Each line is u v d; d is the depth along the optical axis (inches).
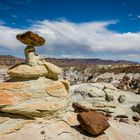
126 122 1074.1
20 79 735.1
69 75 5600.4
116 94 1609.3
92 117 734.5
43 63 770.2
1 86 709.3
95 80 4116.6
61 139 669.3
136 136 816.9
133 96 1753.2
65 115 771.4
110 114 1247.5
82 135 713.6
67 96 796.0
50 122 716.0
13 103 679.7
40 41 754.8
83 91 1443.2
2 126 661.9
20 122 681.6
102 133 739.4
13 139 635.5
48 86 747.4
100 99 1379.2
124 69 3954.2
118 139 754.8
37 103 707.4
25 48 752.3
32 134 659.4
